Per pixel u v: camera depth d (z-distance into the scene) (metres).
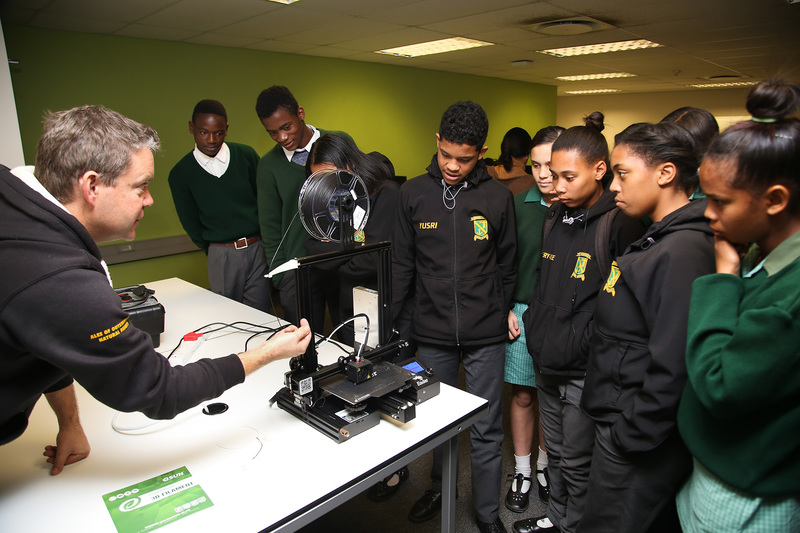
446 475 1.35
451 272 1.69
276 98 2.31
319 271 2.35
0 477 1.06
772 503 0.87
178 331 1.91
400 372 1.28
